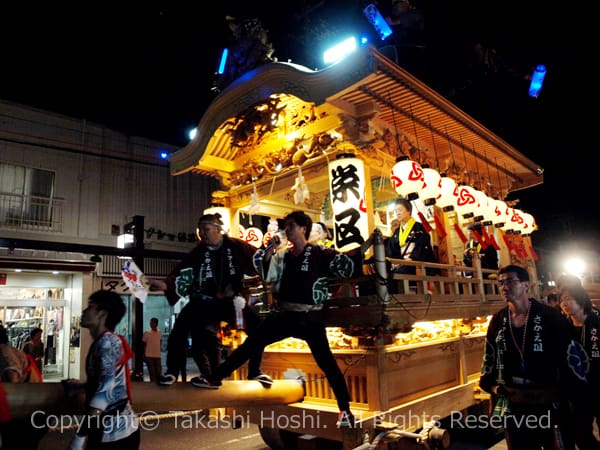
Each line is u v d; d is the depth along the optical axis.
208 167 7.94
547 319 3.51
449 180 7.06
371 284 5.39
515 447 3.49
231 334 6.53
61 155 14.70
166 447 6.57
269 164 7.34
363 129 5.92
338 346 5.26
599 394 4.40
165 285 4.30
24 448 3.83
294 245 4.45
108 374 3.10
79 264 13.80
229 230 8.13
